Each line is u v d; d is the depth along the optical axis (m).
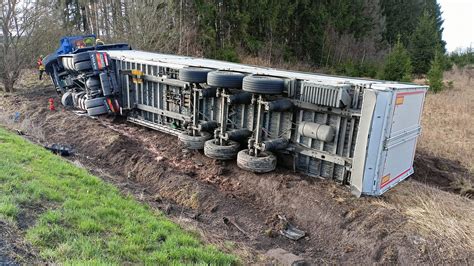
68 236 4.18
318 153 6.91
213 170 7.79
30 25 17.45
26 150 7.47
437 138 11.94
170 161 8.45
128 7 21.08
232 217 6.32
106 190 6.34
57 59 13.70
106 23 22.73
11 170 5.79
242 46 25.80
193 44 23.36
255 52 25.92
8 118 12.78
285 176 7.07
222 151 7.74
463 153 10.69
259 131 7.14
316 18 29.52
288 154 7.45
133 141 9.78
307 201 6.30
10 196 4.74
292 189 6.64
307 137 7.04
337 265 5.14
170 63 9.35
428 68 27.84
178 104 9.53
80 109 12.94
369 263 5.03
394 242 5.05
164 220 5.50
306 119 7.03
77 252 3.89
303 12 29.58
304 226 6.06
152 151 9.09
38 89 17.30
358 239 5.39
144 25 20.91
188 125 8.95
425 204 6.00
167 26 21.97
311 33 30.05
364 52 31.62
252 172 7.32
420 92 6.86
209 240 5.26
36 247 3.81
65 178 6.24
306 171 7.26
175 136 9.97
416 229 5.22
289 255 5.16
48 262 3.59
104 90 11.19
